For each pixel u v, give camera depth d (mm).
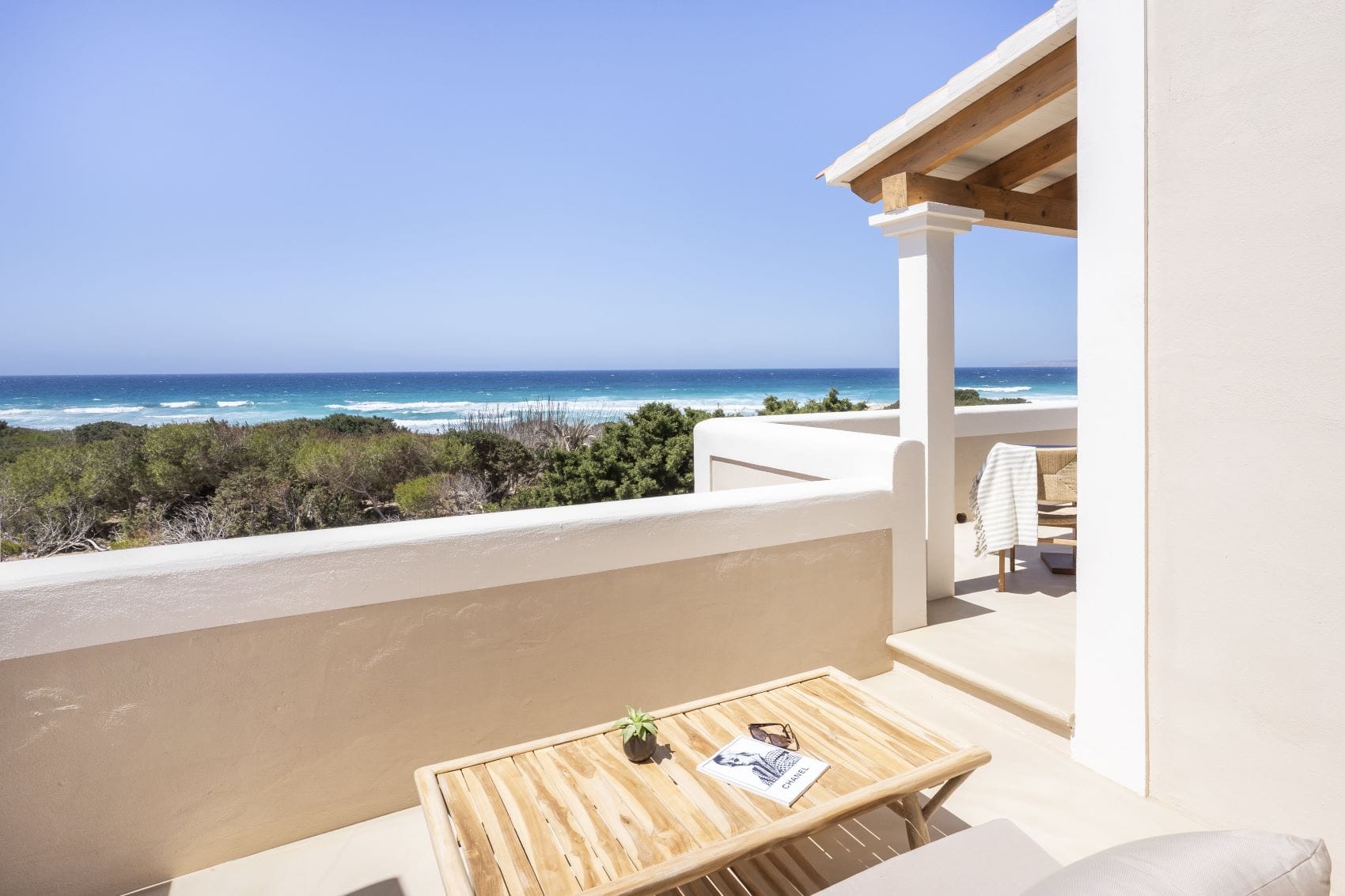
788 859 2354
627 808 1844
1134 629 2605
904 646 3670
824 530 3525
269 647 2445
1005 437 7402
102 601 2213
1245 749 2289
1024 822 2537
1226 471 2281
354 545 2535
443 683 2715
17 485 12062
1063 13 3064
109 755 2266
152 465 12828
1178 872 928
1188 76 2312
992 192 4430
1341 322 1962
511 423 16422
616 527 2982
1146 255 2475
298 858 2463
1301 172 2025
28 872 2189
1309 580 2076
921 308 4273
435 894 2293
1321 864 961
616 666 3033
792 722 2297
